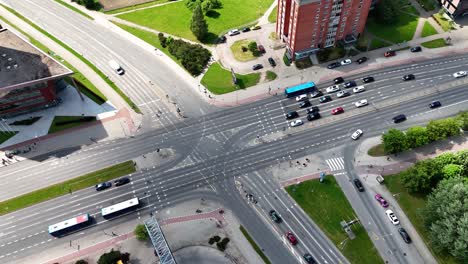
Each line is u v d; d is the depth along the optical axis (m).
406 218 130.75
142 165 146.12
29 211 135.00
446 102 160.00
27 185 141.12
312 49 175.12
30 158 148.25
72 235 130.00
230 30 191.25
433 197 125.69
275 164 144.88
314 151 147.75
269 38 186.25
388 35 184.38
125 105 163.75
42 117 160.12
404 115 155.88
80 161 147.38
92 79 172.88
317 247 125.75
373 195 136.00
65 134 155.00
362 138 150.75
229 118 158.38
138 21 197.75
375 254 123.56
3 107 154.75
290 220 131.62
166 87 169.38
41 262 124.25
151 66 177.62
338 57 176.12
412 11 194.75
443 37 183.00
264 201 136.25
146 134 154.62
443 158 136.12
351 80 168.50
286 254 124.81
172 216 133.88
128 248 126.75
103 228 131.50
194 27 180.88
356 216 131.38
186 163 146.50
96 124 157.88
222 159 147.12
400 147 141.00
